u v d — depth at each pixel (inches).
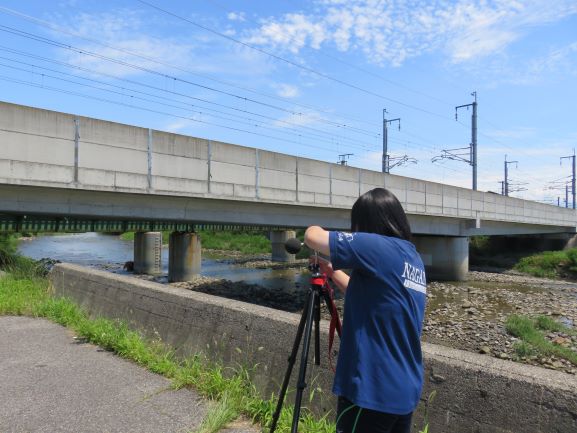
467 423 111.6
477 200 1239.5
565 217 1711.4
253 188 756.0
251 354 165.0
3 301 308.7
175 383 171.0
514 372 108.8
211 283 989.8
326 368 139.5
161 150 648.4
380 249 84.0
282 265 1475.1
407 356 83.6
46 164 542.3
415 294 85.7
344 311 89.2
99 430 138.9
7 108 514.0
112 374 186.2
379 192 95.3
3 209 563.8
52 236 2608.3
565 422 98.8
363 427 80.9
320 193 855.1
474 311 762.2
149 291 228.4
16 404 157.3
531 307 820.6
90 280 290.5
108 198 650.8
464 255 1251.8
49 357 208.4
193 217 747.4
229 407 147.6
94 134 582.9
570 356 489.1
